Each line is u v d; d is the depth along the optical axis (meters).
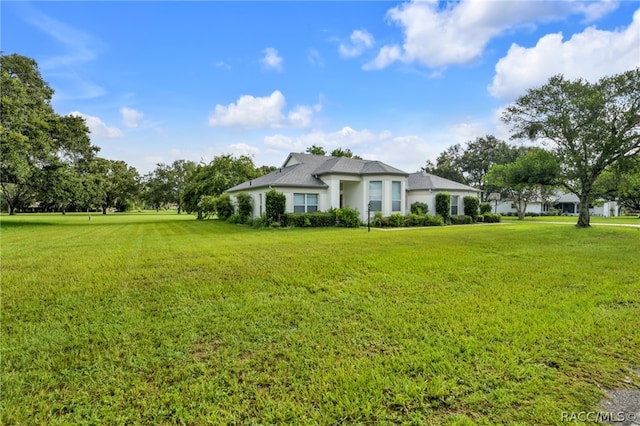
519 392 2.41
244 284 5.52
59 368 2.80
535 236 12.92
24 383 2.57
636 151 15.25
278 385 2.54
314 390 2.46
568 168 17.27
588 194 17.56
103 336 3.45
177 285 5.48
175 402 2.33
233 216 23.81
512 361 2.84
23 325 3.76
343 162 21.03
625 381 2.56
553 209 44.75
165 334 3.50
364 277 5.92
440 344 3.17
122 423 2.12
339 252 8.86
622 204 31.97
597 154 16.36
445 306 4.29
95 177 30.17
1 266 7.14
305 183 19.28
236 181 29.23
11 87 21.25
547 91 16.72
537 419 2.11
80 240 12.57
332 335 3.44
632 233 13.90
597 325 3.62
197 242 11.53
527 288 5.13
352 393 2.40
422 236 13.16
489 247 9.74
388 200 20.00
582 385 2.50
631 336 3.33
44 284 5.56
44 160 23.81
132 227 20.06
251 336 3.44
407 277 5.89
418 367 2.77
